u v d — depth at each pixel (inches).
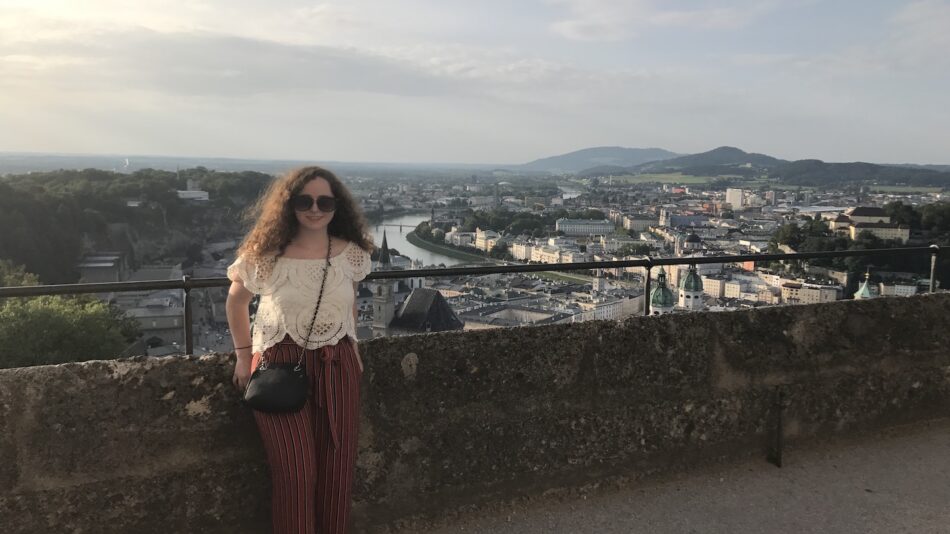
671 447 144.3
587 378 137.0
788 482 142.8
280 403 96.8
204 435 111.1
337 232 111.0
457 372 127.0
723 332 149.4
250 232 105.8
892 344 166.1
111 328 1406.3
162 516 109.0
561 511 130.4
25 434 101.5
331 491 103.3
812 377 157.0
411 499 123.9
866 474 146.5
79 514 104.3
